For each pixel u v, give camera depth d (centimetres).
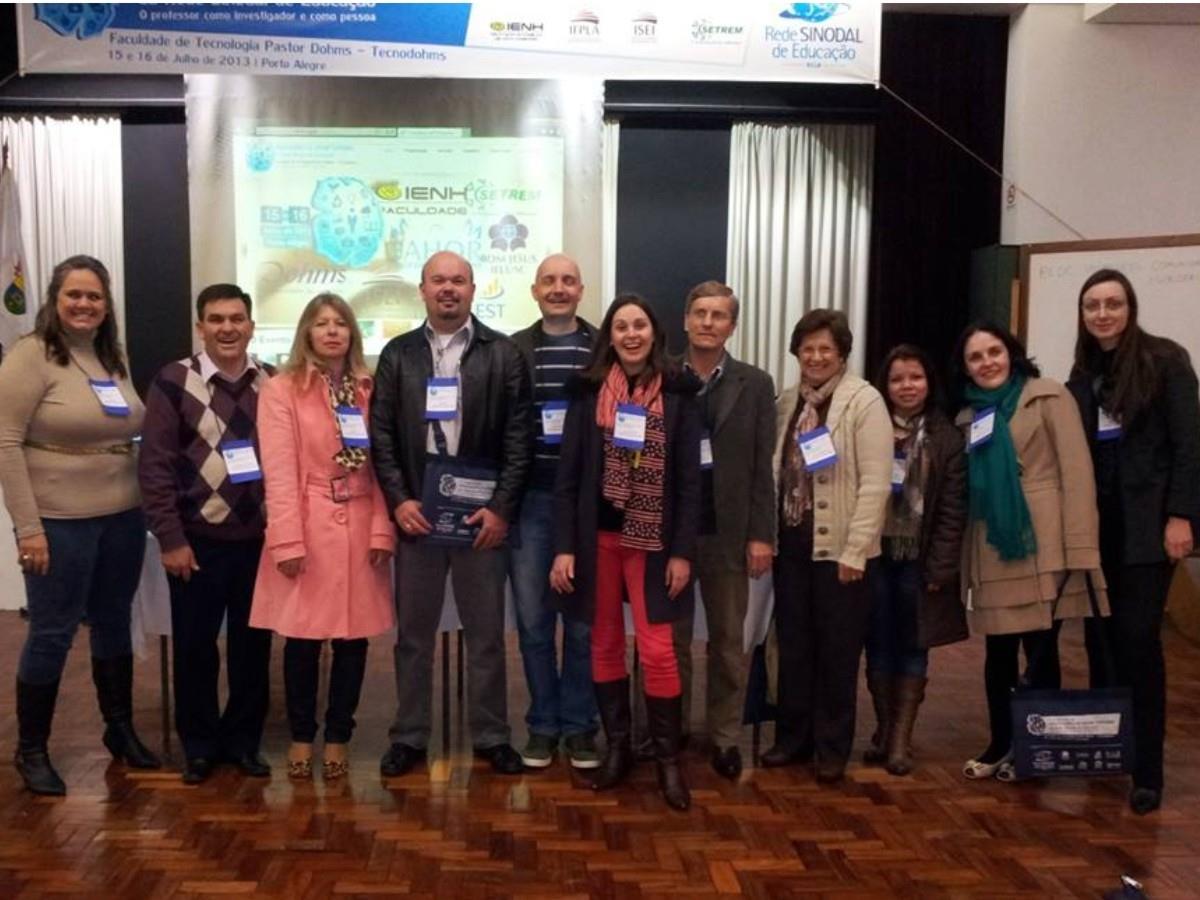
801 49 425
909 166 573
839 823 272
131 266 567
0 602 505
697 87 561
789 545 301
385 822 269
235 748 304
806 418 299
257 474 284
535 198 527
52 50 409
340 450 284
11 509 268
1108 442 281
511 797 286
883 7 552
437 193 525
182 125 562
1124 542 276
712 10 422
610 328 281
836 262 577
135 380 572
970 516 297
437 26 418
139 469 280
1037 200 550
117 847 254
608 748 294
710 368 298
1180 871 246
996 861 251
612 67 423
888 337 583
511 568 307
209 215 516
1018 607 287
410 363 288
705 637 328
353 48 418
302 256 522
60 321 274
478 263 529
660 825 270
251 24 413
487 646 300
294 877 239
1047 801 288
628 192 573
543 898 231
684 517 275
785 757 312
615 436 271
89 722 346
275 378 286
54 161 550
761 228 572
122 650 303
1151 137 548
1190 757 325
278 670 420
